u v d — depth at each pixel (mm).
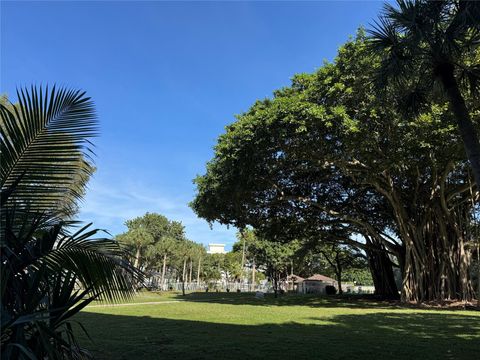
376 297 32125
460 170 24750
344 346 9344
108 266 5203
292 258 54969
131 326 12852
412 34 7141
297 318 15734
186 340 10133
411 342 9945
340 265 49438
